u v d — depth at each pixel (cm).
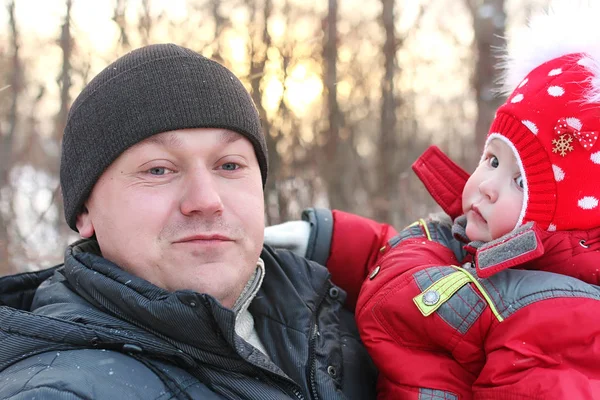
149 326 114
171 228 120
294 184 589
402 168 647
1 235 501
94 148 124
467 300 129
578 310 120
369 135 655
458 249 153
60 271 137
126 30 572
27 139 605
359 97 657
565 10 142
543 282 125
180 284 120
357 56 654
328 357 139
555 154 128
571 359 119
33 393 95
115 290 114
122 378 103
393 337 137
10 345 109
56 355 106
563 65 133
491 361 124
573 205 128
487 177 138
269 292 145
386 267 147
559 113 128
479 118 596
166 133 121
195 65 128
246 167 132
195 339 112
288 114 586
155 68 125
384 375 138
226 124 125
